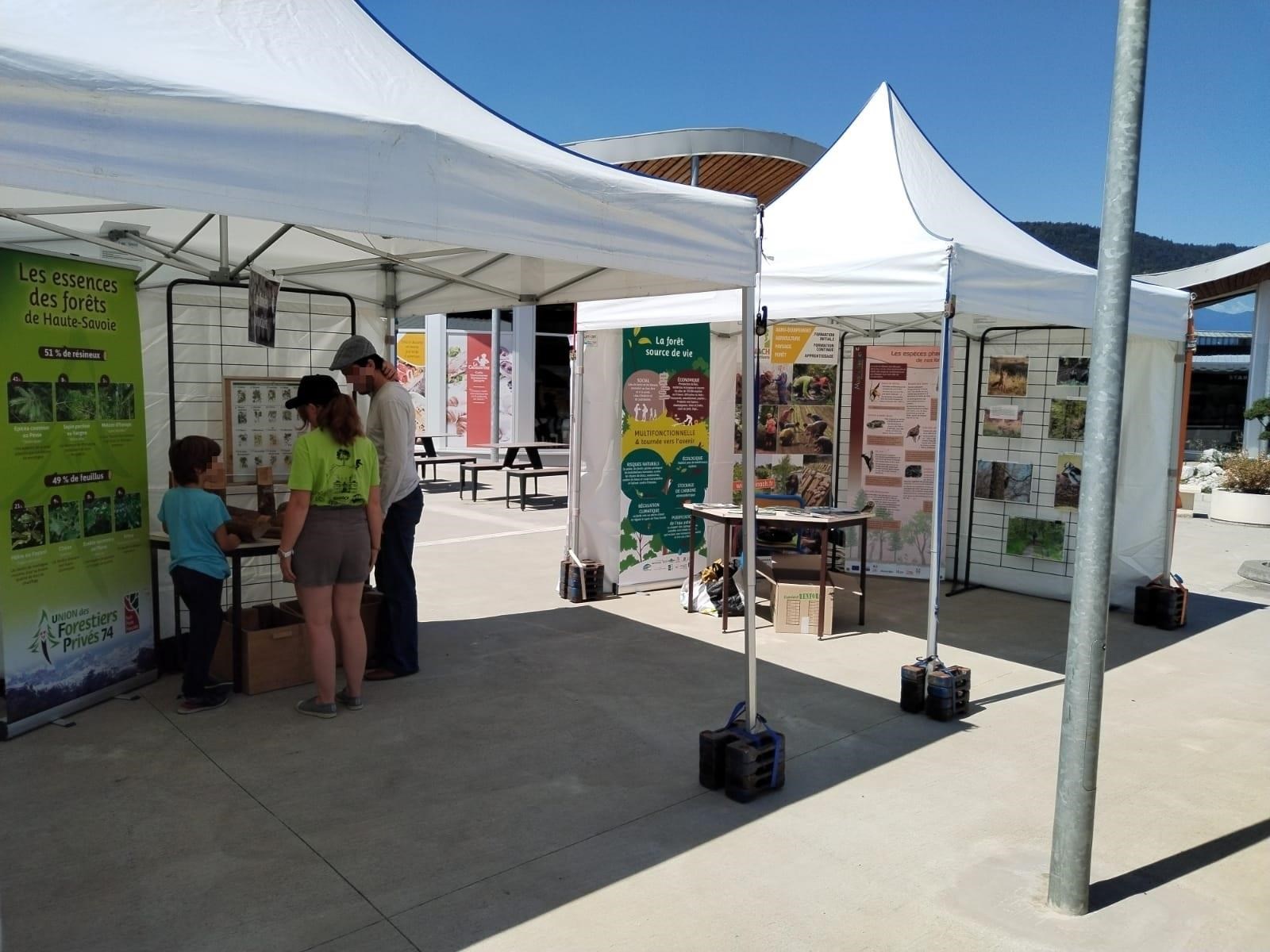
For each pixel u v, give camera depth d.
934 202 5.71
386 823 3.48
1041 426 7.45
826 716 4.73
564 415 24.09
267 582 5.70
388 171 2.66
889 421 8.18
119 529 4.77
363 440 4.52
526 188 3.00
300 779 3.85
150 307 5.14
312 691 4.96
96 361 4.57
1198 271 19.06
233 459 5.41
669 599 7.36
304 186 2.50
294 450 4.33
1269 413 17.84
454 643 5.99
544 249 3.06
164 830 3.39
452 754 4.15
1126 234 2.71
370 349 5.06
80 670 4.55
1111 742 4.48
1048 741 4.41
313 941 2.72
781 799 3.75
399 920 2.84
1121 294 2.73
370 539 4.67
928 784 3.92
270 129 2.43
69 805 3.57
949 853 3.32
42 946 2.68
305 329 5.77
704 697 4.97
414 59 3.90
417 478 5.22
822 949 2.73
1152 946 2.77
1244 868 3.25
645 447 7.50
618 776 3.95
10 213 3.58
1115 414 2.77
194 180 2.30
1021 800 3.77
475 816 3.55
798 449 8.29
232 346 5.45
